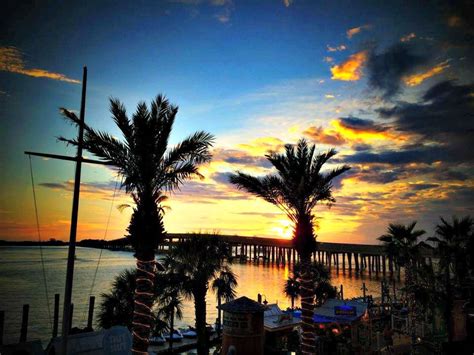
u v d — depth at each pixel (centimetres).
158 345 3134
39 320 4400
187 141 1518
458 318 2425
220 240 2642
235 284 2734
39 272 9838
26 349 1532
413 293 2552
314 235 1912
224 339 2244
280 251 13425
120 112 1507
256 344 2202
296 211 1970
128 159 1487
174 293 2580
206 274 2522
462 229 2655
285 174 1952
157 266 1549
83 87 1219
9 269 10625
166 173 1516
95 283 7675
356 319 2536
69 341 1568
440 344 2298
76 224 1097
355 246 10588
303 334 1834
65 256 18512
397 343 2428
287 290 4206
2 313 3225
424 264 2591
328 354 2295
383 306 3631
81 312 4869
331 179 2014
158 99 1541
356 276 10275
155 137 1473
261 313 2262
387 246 3403
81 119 1202
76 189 1128
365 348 2300
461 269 2644
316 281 4156
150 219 1421
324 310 2766
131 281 2472
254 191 1997
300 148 1980
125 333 1469
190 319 4562
